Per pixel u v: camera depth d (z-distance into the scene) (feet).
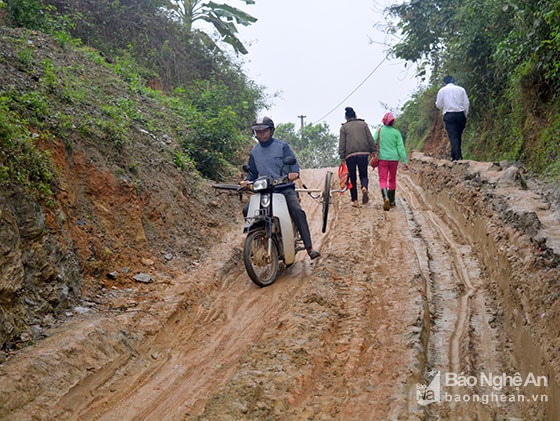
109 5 53.67
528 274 17.30
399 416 12.81
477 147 43.83
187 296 20.39
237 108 59.88
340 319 18.49
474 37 42.68
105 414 13.25
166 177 27.94
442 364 16.22
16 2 37.91
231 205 32.83
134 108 32.83
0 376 12.95
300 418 12.83
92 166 22.75
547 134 31.22
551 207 22.00
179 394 14.28
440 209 34.55
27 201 17.31
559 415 11.94
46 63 28.02
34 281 16.80
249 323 19.02
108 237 21.76
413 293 20.08
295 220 24.23
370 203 37.22
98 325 16.46
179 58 58.44
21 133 19.34
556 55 31.07
